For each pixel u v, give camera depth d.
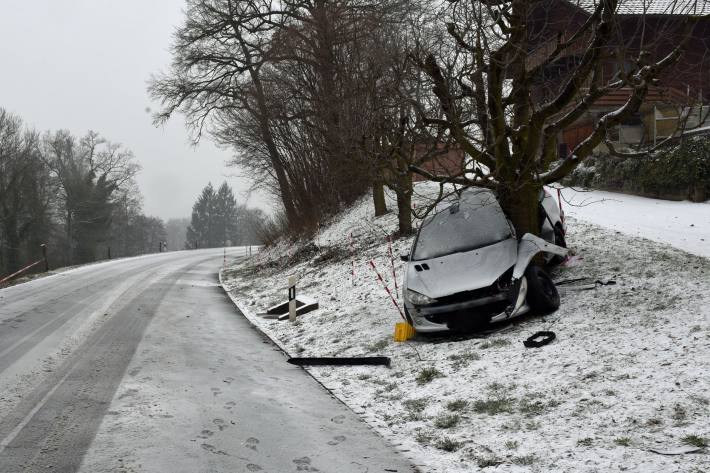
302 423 5.97
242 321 13.33
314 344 10.36
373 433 5.72
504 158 9.56
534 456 4.75
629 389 5.62
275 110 26.72
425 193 21.56
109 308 14.35
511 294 8.37
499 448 5.03
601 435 4.89
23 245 53.59
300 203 30.22
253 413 6.22
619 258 10.93
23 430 5.44
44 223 55.06
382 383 7.48
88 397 6.56
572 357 6.76
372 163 10.23
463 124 9.64
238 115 34.75
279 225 35.97
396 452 5.18
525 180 9.81
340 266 18.52
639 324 7.36
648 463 4.26
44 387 6.97
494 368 7.05
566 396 5.82
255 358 9.23
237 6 32.16
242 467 4.73
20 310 13.90
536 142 9.53
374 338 9.98
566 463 4.52
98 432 5.41
